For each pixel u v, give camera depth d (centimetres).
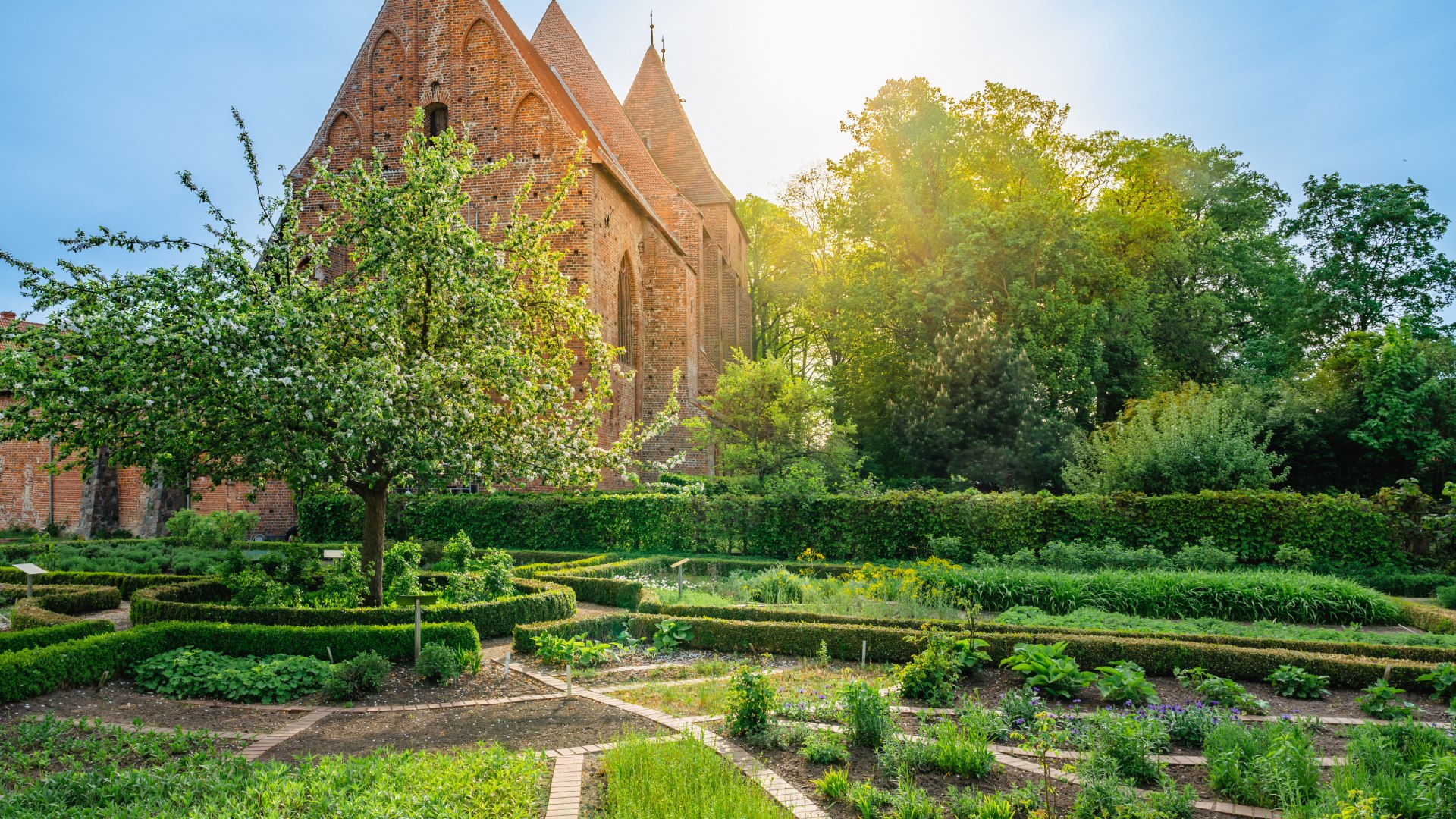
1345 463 2616
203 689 884
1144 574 1419
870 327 3556
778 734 716
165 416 1011
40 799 547
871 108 3519
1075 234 3156
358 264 1267
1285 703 890
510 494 2272
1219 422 2147
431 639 1012
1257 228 4053
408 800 541
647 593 1364
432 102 2673
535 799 586
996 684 931
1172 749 715
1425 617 1290
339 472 1142
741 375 2447
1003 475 2975
